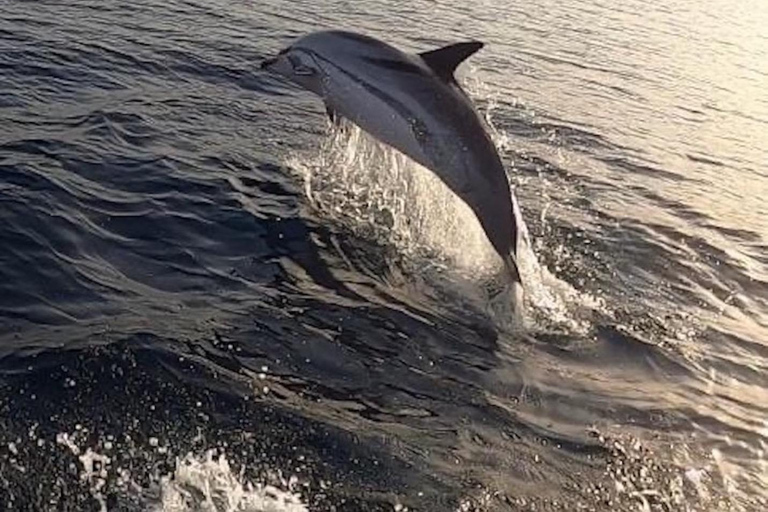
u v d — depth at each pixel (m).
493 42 20.97
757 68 25.92
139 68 11.62
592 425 5.95
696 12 35.94
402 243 7.89
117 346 5.57
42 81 10.25
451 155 6.85
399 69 6.99
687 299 8.45
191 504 4.49
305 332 6.31
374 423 5.46
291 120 10.91
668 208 11.40
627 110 17.52
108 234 7.16
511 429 5.71
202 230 7.55
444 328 6.77
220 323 6.18
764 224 11.57
